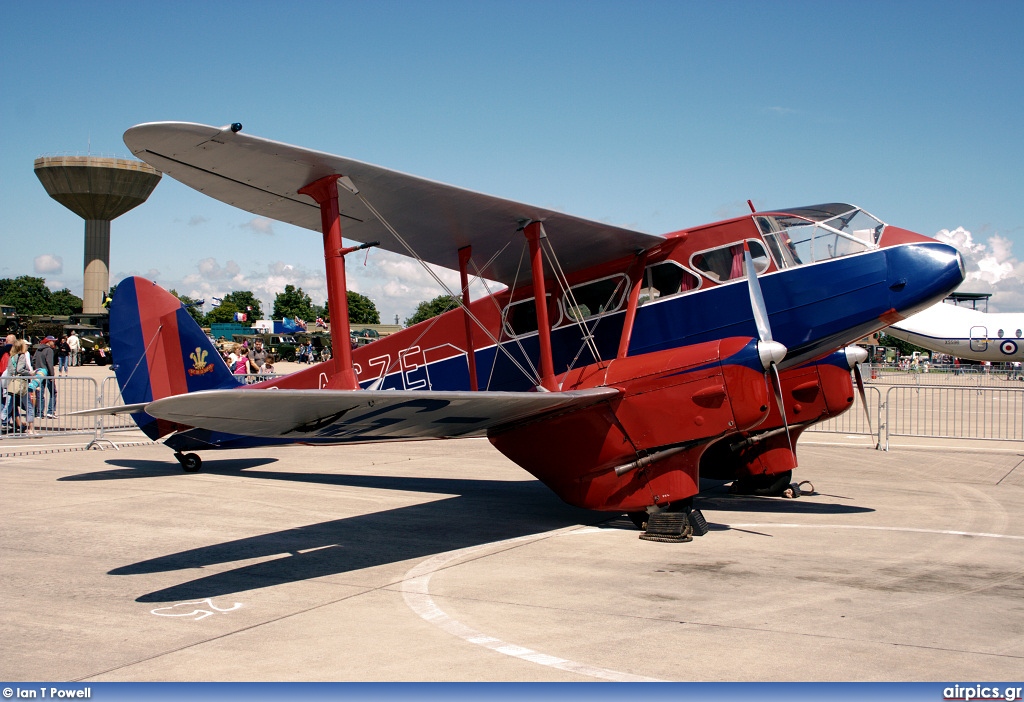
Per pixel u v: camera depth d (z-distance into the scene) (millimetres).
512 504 8438
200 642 4074
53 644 4051
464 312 9180
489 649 3918
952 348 40969
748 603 4730
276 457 12617
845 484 9656
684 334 7867
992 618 4406
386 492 9234
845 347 8352
